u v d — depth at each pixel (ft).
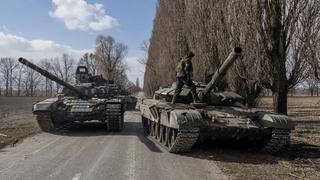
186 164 34.24
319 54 37.11
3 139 48.32
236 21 54.95
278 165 34.19
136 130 61.72
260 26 50.52
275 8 49.75
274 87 52.13
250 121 39.09
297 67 51.67
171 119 38.83
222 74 40.32
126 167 32.53
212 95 44.93
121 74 265.34
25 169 31.58
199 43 72.13
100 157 37.04
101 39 259.60
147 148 42.88
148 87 214.28
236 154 39.91
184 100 46.11
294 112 104.32
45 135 54.44
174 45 101.24
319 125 68.54
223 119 38.96
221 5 61.62
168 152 40.42
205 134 38.99
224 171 31.48
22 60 56.65
